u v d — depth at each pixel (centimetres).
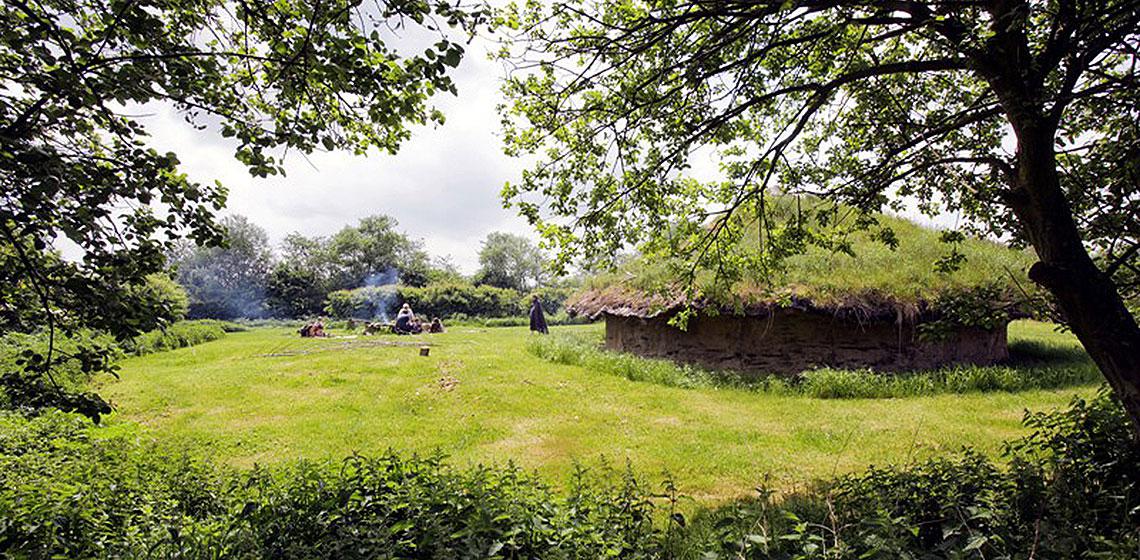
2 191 264
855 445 748
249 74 357
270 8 309
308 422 888
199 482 501
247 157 324
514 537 320
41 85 260
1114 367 375
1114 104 374
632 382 1202
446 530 311
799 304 1180
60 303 294
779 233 591
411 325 2712
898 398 1038
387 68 304
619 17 491
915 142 462
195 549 343
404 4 271
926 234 1520
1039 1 367
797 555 295
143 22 267
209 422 891
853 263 1292
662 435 810
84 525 355
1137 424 367
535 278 6750
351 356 1627
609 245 586
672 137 516
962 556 275
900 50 548
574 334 2353
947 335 475
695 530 444
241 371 1356
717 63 473
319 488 387
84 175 277
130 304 300
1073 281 383
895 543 281
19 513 338
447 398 1053
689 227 601
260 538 351
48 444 561
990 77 392
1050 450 473
